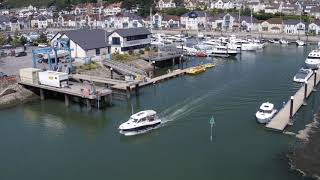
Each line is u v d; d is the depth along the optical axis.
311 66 90.12
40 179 40.25
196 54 111.44
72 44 94.00
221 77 82.75
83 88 65.62
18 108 63.88
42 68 79.94
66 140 50.34
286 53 117.75
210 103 63.16
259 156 43.50
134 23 179.38
